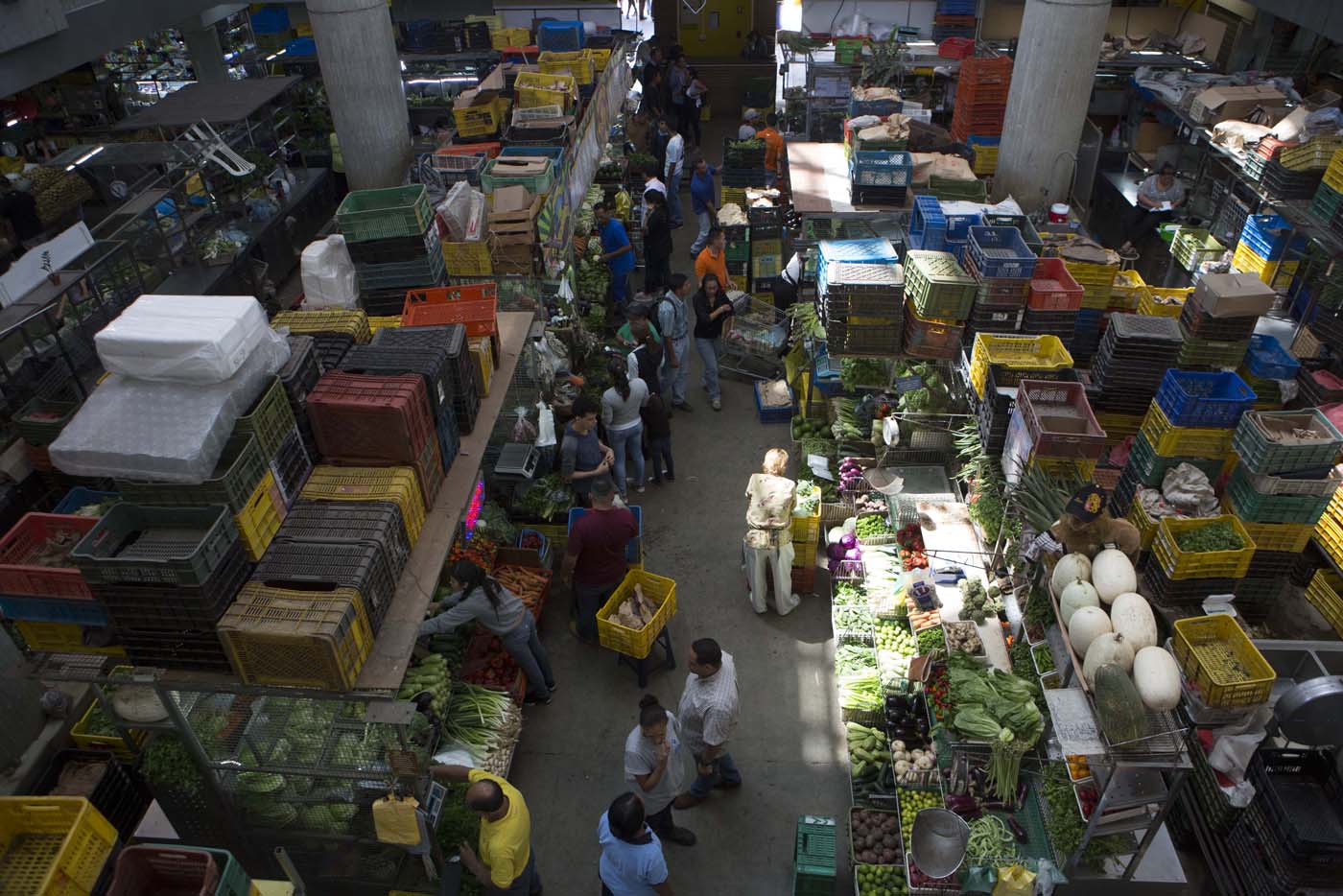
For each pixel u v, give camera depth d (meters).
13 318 7.05
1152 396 6.79
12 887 3.79
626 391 8.20
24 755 5.25
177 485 4.11
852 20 17.28
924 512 7.10
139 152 10.84
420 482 5.15
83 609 4.57
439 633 6.52
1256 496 5.65
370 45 9.27
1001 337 6.71
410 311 6.78
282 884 4.13
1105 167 13.10
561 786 6.27
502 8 19.70
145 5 10.28
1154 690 4.32
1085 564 4.94
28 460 6.63
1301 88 12.00
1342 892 4.54
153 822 5.32
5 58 8.09
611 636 6.72
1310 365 8.02
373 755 4.79
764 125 16.91
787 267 10.33
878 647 6.66
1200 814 5.35
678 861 5.76
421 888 5.15
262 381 4.57
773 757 6.44
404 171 10.03
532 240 8.35
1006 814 5.26
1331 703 4.14
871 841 5.51
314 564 4.40
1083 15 8.98
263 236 11.90
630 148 15.61
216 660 4.32
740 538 8.50
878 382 8.32
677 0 21.69
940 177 9.84
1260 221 9.68
